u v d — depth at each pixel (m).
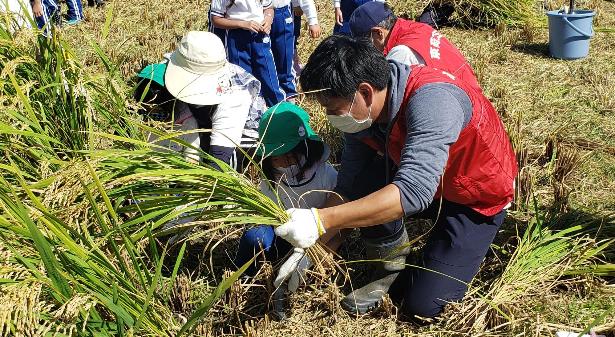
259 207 2.94
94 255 2.66
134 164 2.85
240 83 4.06
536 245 3.93
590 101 6.50
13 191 2.49
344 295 3.91
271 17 6.16
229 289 3.70
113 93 3.60
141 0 10.98
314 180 3.76
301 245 3.03
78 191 2.68
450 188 3.52
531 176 4.71
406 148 3.05
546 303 3.62
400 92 3.11
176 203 2.88
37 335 2.17
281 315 3.67
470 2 9.18
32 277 2.33
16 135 3.18
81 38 8.45
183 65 3.85
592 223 4.23
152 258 3.49
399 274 3.84
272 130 3.48
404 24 4.77
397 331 3.65
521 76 7.34
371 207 2.96
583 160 5.12
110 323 2.61
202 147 4.12
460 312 3.56
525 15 9.24
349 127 3.22
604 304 3.64
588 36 7.71
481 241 3.63
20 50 3.44
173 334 2.82
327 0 10.93
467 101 3.23
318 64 3.01
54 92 3.44
